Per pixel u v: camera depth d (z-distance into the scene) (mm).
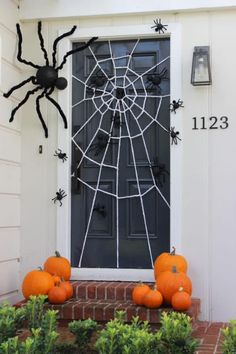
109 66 5004
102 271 4828
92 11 4910
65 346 3139
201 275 4621
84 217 4965
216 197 4652
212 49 4742
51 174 4957
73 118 5023
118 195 4930
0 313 2973
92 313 4180
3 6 4715
